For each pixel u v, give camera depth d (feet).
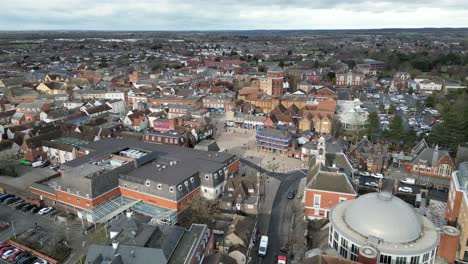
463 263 254.47
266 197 365.81
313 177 316.60
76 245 278.05
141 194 320.91
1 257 263.08
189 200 323.57
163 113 614.75
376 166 431.84
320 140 336.29
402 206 222.48
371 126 526.98
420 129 581.12
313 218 312.09
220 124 646.74
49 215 322.34
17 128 522.06
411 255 201.36
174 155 396.57
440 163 404.16
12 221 310.86
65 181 319.68
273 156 487.61
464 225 253.24
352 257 216.54
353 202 239.50
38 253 264.52
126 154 382.63
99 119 569.23
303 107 654.12
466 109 527.40
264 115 650.43
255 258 266.77
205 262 230.48
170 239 224.94
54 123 543.80
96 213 300.61
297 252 270.05
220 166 360.07
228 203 327.67
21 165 444.96
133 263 203.00
